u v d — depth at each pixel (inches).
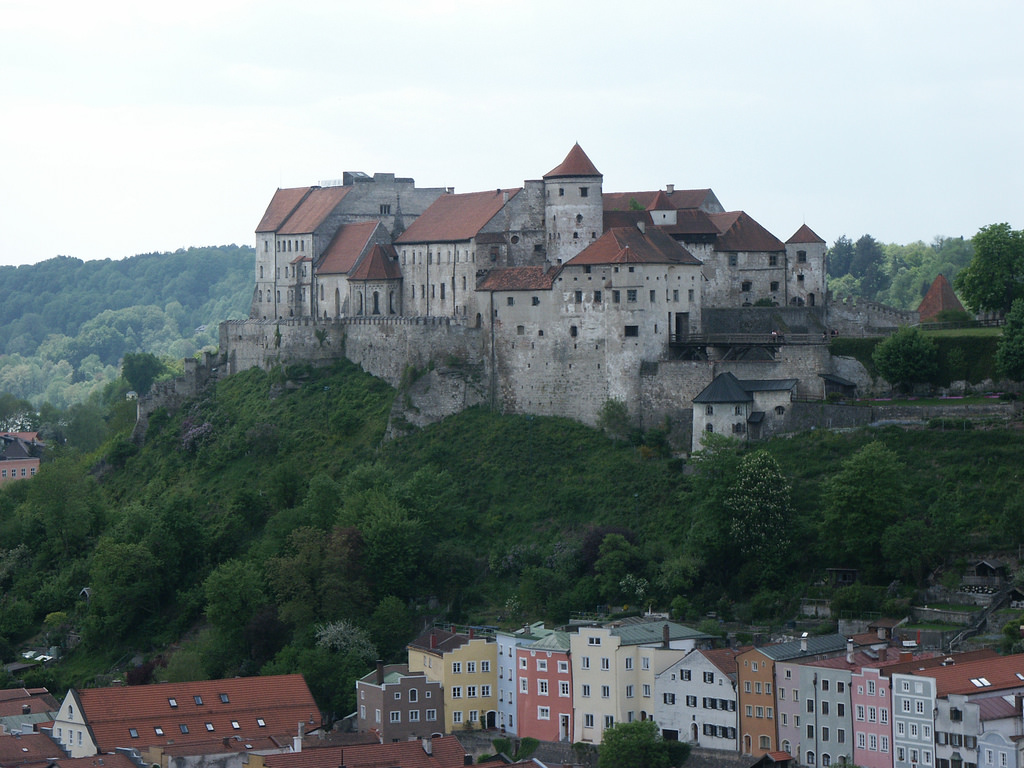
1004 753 7770.7
